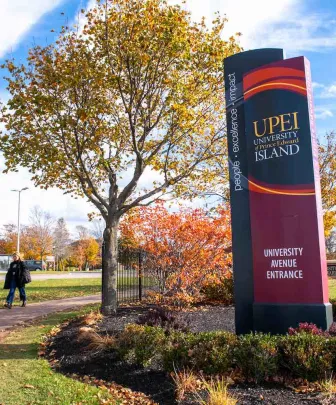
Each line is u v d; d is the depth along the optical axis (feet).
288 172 24.18
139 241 37.93
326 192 66.03
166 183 37.22
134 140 34.32
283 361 17.13
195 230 35.45
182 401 15.25
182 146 39.60
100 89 35.29
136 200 35.76
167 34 31.81
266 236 24.50
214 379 16.87
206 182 41.39
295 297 23.39
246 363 16.90
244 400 14.90
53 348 23.99
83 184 35.55
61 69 33.81
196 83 35.65
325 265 23.89
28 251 207.31
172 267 35.94
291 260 23.68
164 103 35.06
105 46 33.30
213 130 37.60
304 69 24.25
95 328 26.86
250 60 26.84
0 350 24.12
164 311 26.27
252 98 25.72
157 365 19.19
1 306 43.55
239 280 25.79
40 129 34.06
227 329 26.61
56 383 17.74
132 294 48.39
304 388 15.76
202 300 39.63
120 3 32.81
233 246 26.20
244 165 26.35
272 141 24.80
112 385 17.63
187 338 19.10
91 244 222.07
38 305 44.29
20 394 16.52
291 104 24.41
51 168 35.50
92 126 35.01
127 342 20.26
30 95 34.45
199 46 34.65
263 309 24.02
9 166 35.70
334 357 16.29
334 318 29.50
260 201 24.89
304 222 23.53
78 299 50.08
